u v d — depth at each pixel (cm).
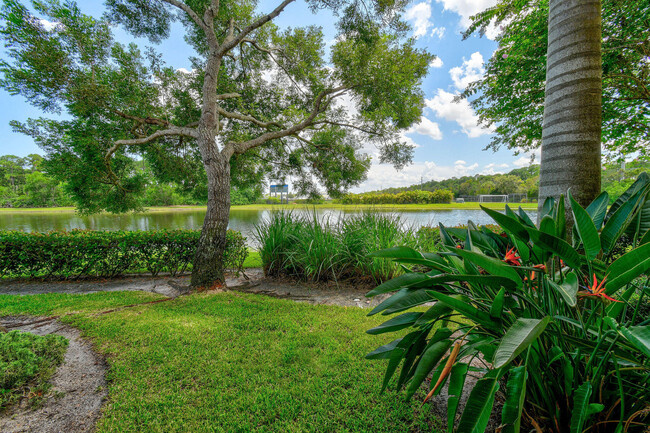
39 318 309
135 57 525
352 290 418
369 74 527
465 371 104
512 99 620
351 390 177
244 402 168
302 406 164
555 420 114
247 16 638
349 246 464
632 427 104
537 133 674
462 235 168
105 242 517
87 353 228
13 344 200
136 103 523
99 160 543
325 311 321
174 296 414
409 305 135
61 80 432
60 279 525
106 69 503
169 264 550
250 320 291
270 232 503
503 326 122
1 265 496
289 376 195
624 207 120
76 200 599
